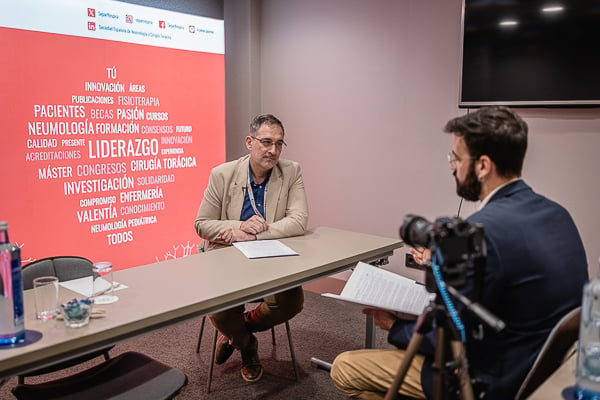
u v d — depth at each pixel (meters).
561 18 2.85
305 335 3.15
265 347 2.98
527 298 1.27
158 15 3.73
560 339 1.22
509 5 2.99
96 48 3.38
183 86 3.96
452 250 1.08
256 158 2.51
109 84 3.47
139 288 1.77
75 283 1.84
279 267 2.04
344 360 1.66
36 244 3.17
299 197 2.68
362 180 3.82
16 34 2.99
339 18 3.77
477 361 1.34
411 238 1.20
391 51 3.56
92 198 3.44
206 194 2.62
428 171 3.50
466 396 1.10
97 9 3.37
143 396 1.54
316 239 2.54
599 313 1.13
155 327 1.56
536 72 2.96
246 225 2.46
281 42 4.11
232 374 2.65
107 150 3.50
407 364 1.19
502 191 1.38
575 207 3.00
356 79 3.75
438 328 1.12
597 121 2.87
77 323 1.42
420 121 3.49
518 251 1.26
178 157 3.97
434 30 3.36
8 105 2.99
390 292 1.76
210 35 4.12
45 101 3.15
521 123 1.36
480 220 1.31
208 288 1.77
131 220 3.69
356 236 2.62
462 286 1.12
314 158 4.06
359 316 3.46
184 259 2.14
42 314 1.49
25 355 1.27
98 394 1.54
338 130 3.90
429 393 1.41
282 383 2.57
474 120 1.36
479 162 1.37
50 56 3.15
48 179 3.20
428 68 3.41
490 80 3.12
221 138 4.29
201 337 2.86
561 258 1.31
